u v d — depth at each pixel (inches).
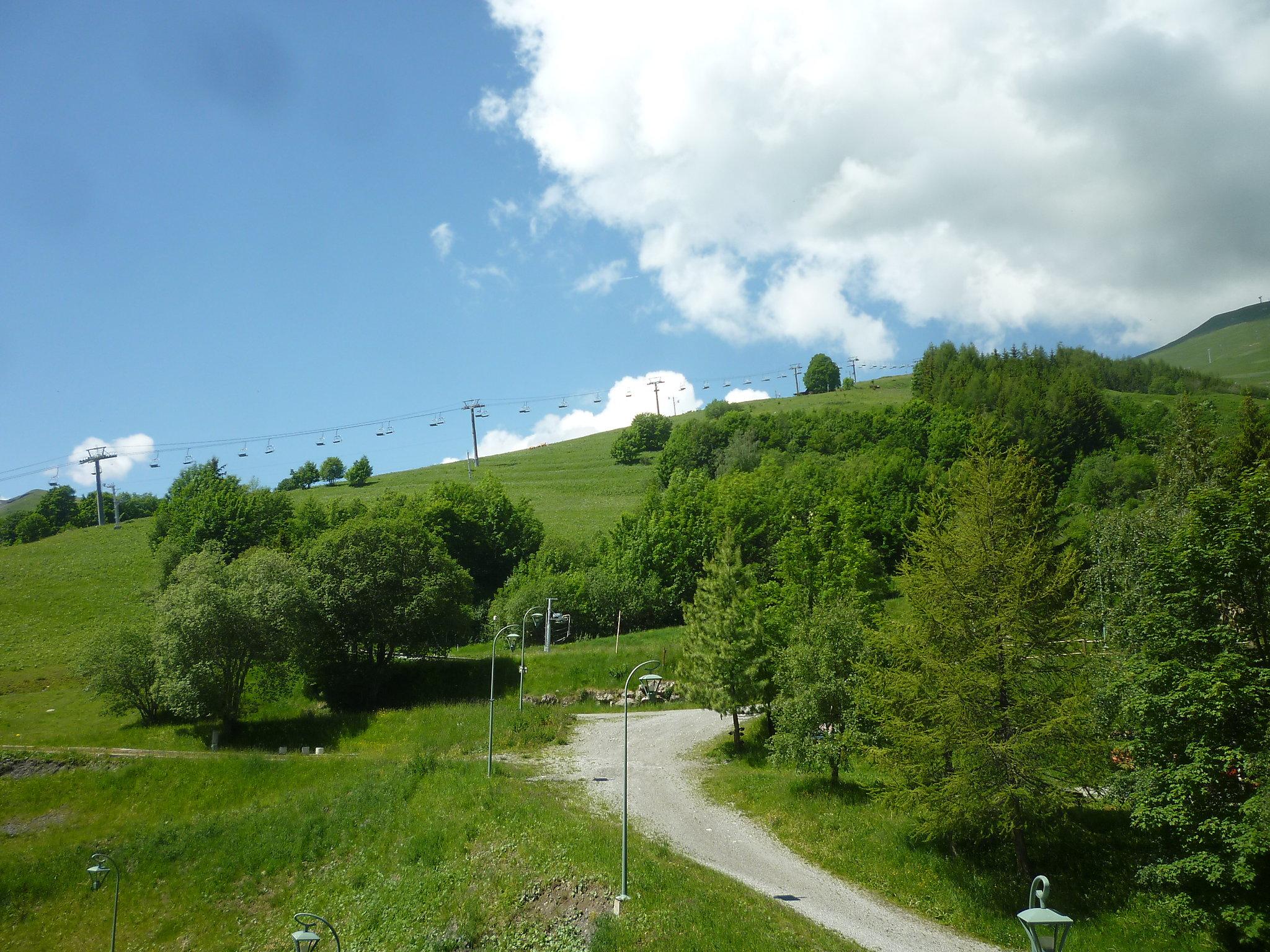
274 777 1830.7
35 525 5324.8
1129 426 4133.9
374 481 6692.9
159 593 2760.8
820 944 966.4
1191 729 996.6
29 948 1362.0
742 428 5615.2
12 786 1786.4
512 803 1486.2
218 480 4488.2
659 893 1089.4
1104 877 1118.4
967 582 1200.2
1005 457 1457.9
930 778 1204.5
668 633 2906.0
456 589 2655.0
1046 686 1164.5
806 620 1600.6
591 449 7618.1
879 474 3727.9
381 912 1302.9
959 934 1064.2
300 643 2297.0
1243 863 903.7
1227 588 1027.3
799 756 1480.1
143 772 1841.8
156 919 1422.2
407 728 2169.0
